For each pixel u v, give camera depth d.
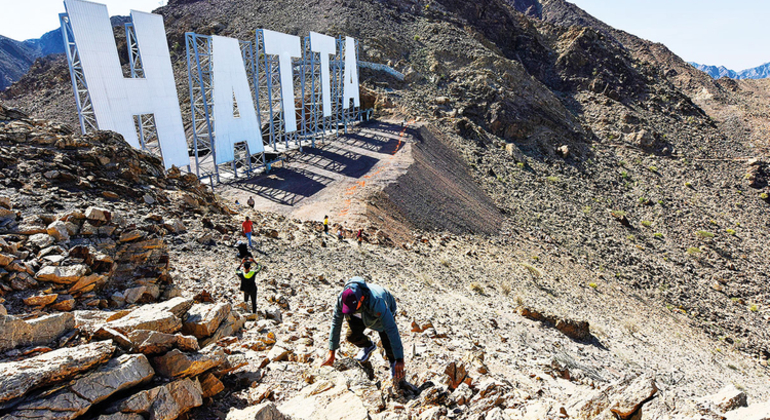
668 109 109.31
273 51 47.84
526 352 14.66
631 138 92.00
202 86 40.06
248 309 9.14
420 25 99.06
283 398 4.08
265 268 14.82
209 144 45.78
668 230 63.47
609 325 29.75
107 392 2.82
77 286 5.70
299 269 16.95
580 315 29.41
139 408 2.91
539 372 10.45
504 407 4.63
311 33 52.91
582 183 70.69
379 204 38.75
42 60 113.25
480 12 118.75
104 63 28.98
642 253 54.44
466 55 88.56
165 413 3.05
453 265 31.34
